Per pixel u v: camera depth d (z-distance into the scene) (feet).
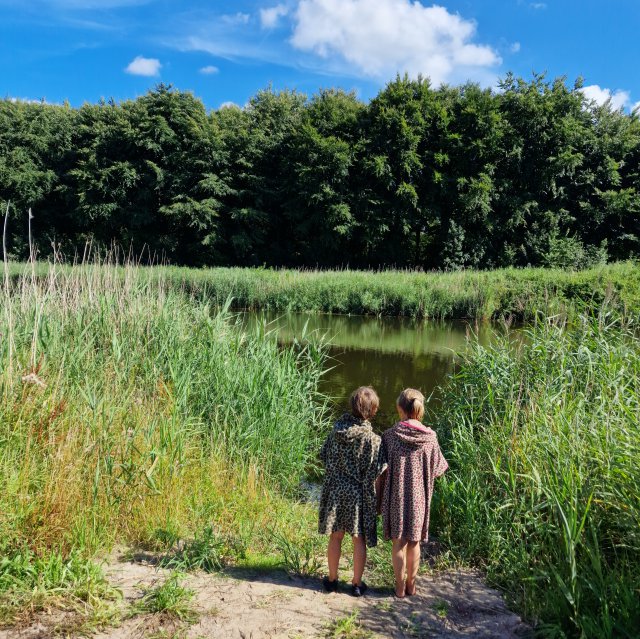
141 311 24.91
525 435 15.94
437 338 54.44
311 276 82.28
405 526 11.73
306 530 16.10
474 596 12.06
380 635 10.14
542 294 66.80
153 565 12.30
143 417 17.08
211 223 122.11
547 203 122.21
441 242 120.47
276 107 143.74
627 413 14.28
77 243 131.64
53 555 11.03
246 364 24.03
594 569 10.77
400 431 11.91
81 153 130.62
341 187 119.55
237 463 18.86
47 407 15.01
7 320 19.69
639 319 21.34
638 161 123.85
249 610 10.72
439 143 119.65
